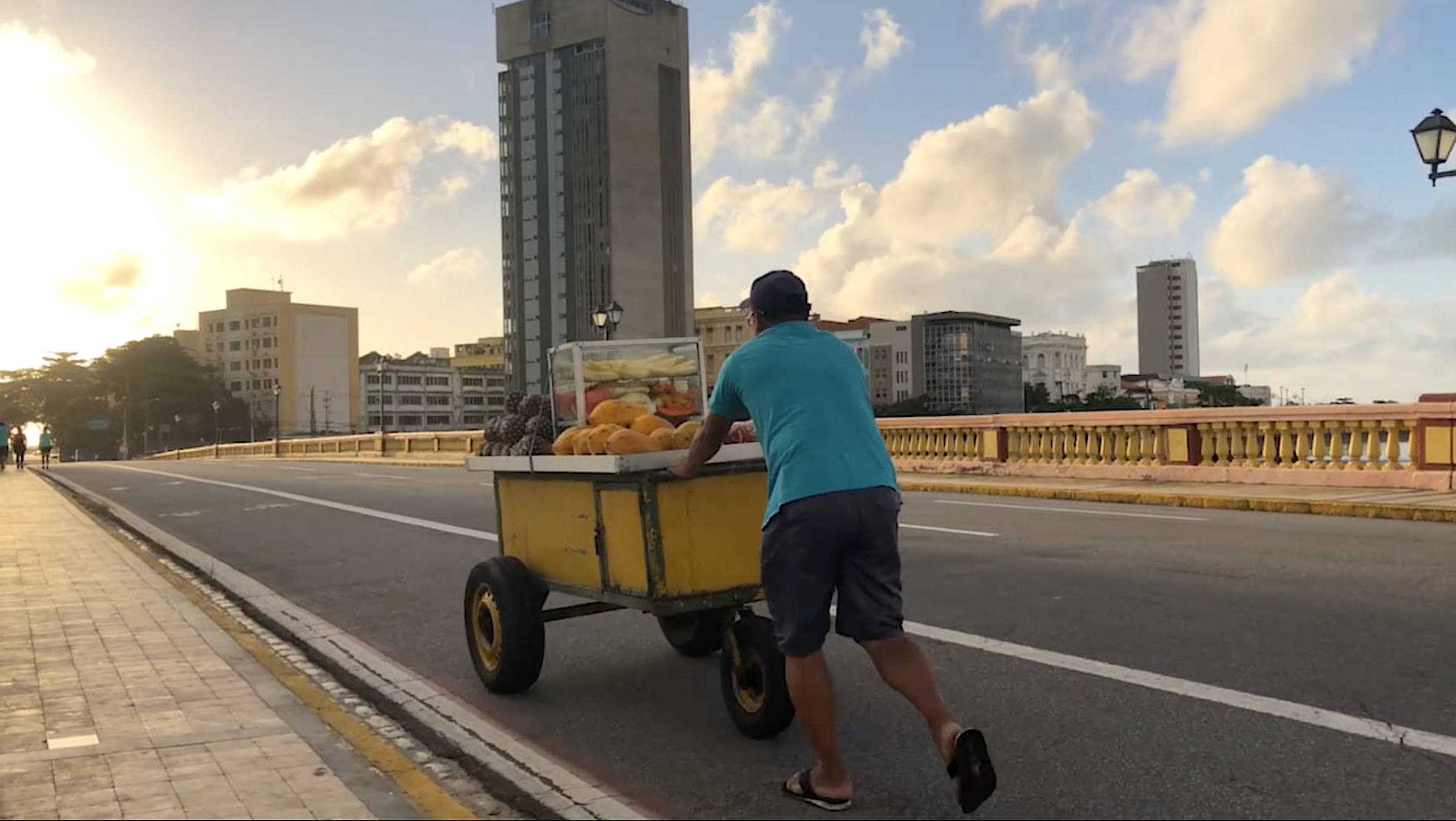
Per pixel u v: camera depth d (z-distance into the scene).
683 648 6.30
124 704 5.18
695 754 4.69
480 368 180.62
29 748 4.45
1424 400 14.99
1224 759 4.33
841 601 3.85
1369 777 4.09
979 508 14.12
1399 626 6.46
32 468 39.03
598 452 4.88
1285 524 11.95
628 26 153.25
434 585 9.36
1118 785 4.10
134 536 14.09
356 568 10.47
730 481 4.79
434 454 36.25
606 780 4.41
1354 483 15.01
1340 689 5.20
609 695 5.66
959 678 5.61
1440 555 9.26
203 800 3.83
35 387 139.38
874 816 3.91
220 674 5.82
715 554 4.75
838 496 3.71
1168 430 17.48
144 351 141.12
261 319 150.38
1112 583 8.05
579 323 154.25
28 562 10.44
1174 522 12.17
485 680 5.75
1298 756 4.33
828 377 3.88
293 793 3.92
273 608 8.49
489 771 4.46
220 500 19.20
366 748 4.57
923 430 21.80
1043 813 3.87
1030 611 7.14
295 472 30.05
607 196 151.25
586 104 152.62
